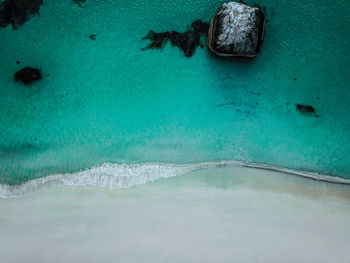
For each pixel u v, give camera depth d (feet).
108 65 40.04
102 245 31.24
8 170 36.22
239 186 36.29
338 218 34.71
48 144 37.55
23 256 30.63
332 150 38.68
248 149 38.29
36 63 39.37
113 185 35.86
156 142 38.34
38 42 39.65
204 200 34.99
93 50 40.09
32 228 32.53
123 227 32.50
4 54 39.11
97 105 39.14
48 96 38.81
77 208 34.12
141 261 30.50
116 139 38.24
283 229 33.17
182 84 40.09
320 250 32.04
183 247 31.30
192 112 39.47
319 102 40.16
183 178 36.47
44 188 35.53
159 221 32.96
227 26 38.06
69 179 36.14
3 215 33.55
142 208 34.06
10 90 38.50
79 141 37.93
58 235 31.91
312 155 38.37
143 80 40.04
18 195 35.01
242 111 39.65
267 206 35.01
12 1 39.52
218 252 31.17
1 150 36.88
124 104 39.40
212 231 32.40
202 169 37.11
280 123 39.45
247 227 32.94
